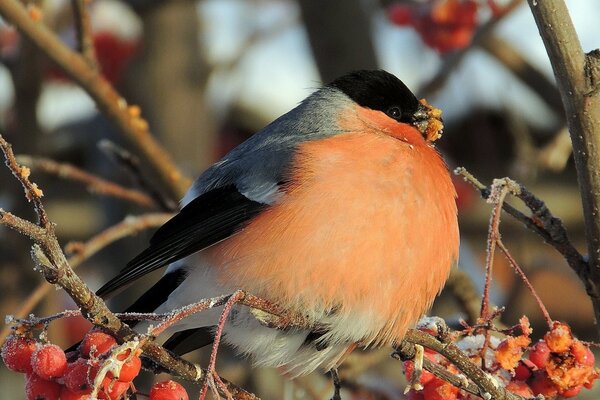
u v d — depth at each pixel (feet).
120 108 33.47
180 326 26.09
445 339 21.98
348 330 24.73
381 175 24.77
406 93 28.43
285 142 26.99
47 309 39.68
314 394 32.81
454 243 26.27
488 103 49.19
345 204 24.30
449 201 26.11
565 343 21.74
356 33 40.52
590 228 23.11
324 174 24.75
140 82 42.75
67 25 45.57
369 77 28.43
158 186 35.37
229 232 25.12
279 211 24.52
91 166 47.50
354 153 25.22
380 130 27.68
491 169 49.47
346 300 24.30
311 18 40.60
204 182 27.22
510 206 24.27
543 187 50.98
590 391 38.14
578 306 48.49
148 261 25.27
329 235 24.16
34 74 40.09
